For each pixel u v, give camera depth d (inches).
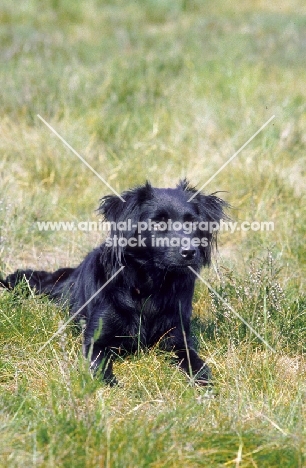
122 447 225.6
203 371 307.3
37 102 641.6
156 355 329.7
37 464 219.3
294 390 290.7
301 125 646.5
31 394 271.6
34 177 539.8
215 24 1131.3
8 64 753.6
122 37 983.6
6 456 222.8
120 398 280.4
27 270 395.5
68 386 260.4
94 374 302.7
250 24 1148.5
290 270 423.8
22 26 1002.7
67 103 654.5
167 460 222.5
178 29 1082.1
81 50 871.7
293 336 340.2
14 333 324.8
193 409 257.3
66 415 244.4
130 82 705.6
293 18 1194.6
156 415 256.5
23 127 595.5
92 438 230.8
